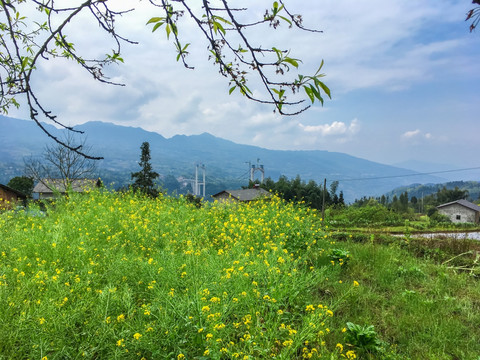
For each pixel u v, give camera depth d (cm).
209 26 160
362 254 714
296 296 454
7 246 567
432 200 9338
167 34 164
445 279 600
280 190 5506
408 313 471
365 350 375
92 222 747
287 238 762
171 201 1105
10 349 294
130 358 316
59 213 888
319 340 354
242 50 156
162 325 326
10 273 448
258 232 748
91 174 2050
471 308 488
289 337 347
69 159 1930
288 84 144
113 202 1016
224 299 381
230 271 439
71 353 306
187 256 502
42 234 599
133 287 445
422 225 3061
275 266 478
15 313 341
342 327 416
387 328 431
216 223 840
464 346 397
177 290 418
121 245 634
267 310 402
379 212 2872
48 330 311
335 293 518
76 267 506
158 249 595
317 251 718
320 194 5550
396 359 363
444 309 479
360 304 493
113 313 363
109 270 480
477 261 741
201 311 335
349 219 2711
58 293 377
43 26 228
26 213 898
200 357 310
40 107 179
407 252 812
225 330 342
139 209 960
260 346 332
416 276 620
